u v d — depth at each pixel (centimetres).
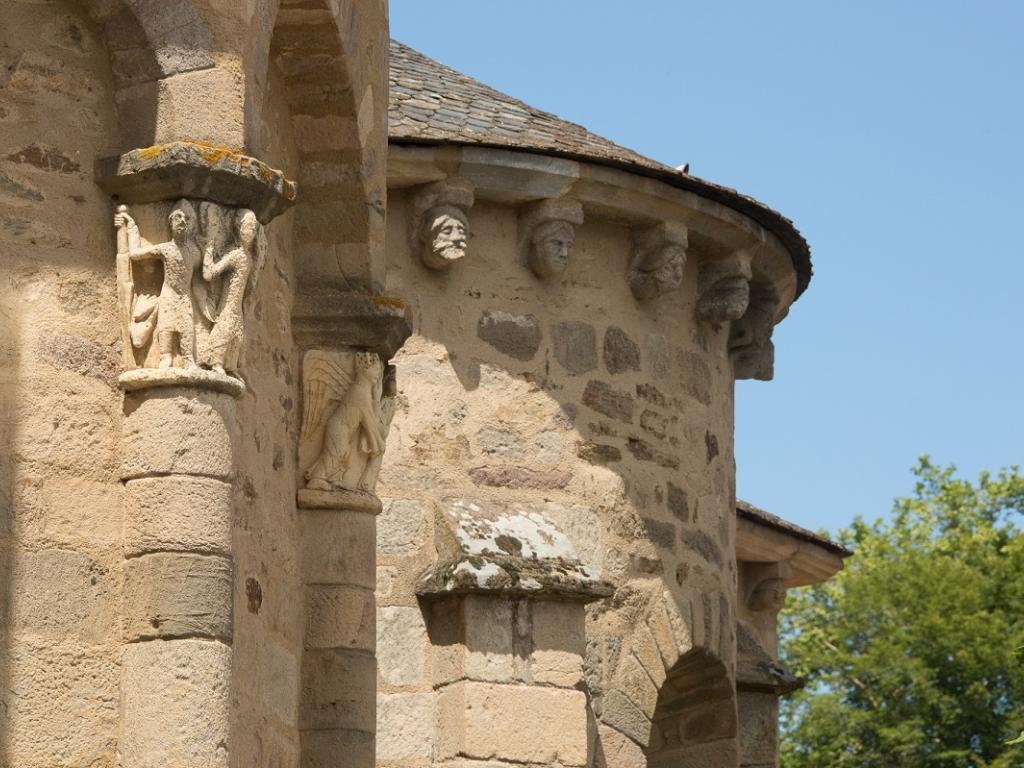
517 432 1933
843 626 4675
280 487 1373
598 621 1950
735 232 2058
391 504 1873
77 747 1127
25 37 1188
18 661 1120
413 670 1852
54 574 1137
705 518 2086
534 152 1909
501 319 1944
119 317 1180
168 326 1164
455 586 1825
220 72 1197
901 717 4425
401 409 1892
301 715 1390
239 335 1184
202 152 1173
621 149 2056
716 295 2094
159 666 1133
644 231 2011
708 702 2133
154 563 1144
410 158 1875
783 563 2644
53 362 1158
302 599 1402
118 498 1162
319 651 1400
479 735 1817
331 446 1416
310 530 1412
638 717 1961
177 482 1153
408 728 1839
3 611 1122
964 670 4419
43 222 1172
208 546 1152
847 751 4484
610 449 1980
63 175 1182
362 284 1439
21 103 1180
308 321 1428
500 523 1895
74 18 1201
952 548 5025
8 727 1112
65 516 1146
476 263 1941
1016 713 4334
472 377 1922
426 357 1908
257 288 1341
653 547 2003
